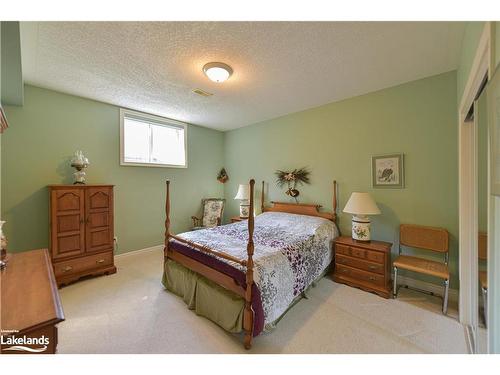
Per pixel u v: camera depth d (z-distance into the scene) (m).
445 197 2.29
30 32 1.63
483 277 1.22
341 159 3.08
